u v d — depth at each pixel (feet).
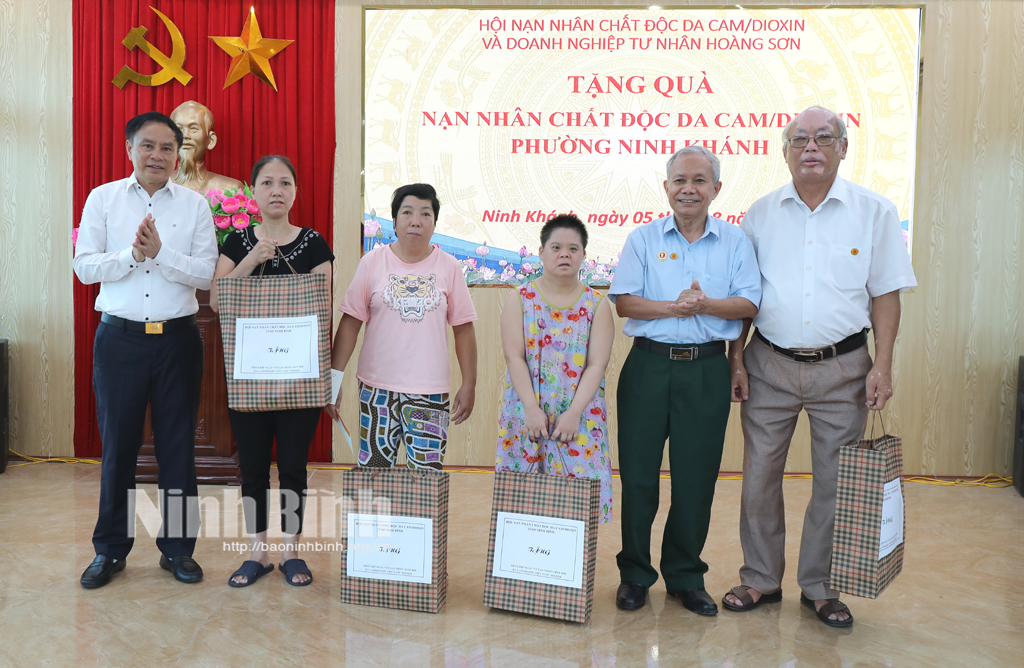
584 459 7.61
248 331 7.49
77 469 13.19
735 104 13.43
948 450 13.41
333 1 13.51
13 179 13.70
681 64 13.43
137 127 7.86
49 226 13.74
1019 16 12.97
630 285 7.71
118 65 13.46
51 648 6.56
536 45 13.48
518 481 7.39
